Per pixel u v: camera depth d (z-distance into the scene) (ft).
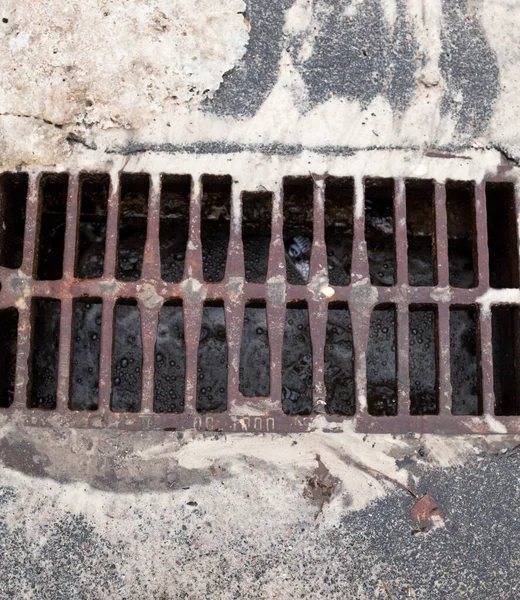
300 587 2.27
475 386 2.68
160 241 2.78
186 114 2.45
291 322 2.73
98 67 2.45
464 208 2.61
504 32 2.50
